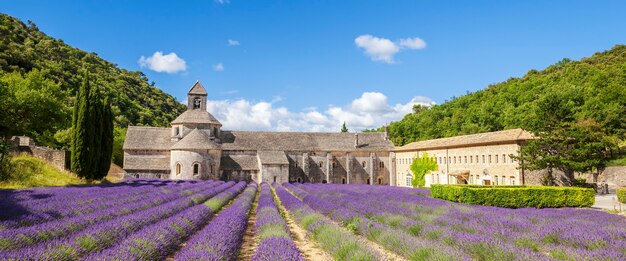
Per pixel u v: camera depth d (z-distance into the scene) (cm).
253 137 6556
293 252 944
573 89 7381
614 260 932
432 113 11162
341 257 1039
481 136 4659
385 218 1731
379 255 993
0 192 2073
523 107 7806
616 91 6400
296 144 6562
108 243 1054
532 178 3791
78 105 3600
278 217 1647
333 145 6669
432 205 2384
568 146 3603
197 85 6341
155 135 6106
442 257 934
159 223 1301
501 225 1553
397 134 10738
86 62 14112
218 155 5825
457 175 4709
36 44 12150
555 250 1080
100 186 3030
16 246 933
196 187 3616
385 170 6681
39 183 2872
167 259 1079
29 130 4838
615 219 1762
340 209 2020
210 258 853
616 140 5362
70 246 912
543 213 1994
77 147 3541
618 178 4725
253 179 6066
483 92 11094
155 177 5581
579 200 2652
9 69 7562
